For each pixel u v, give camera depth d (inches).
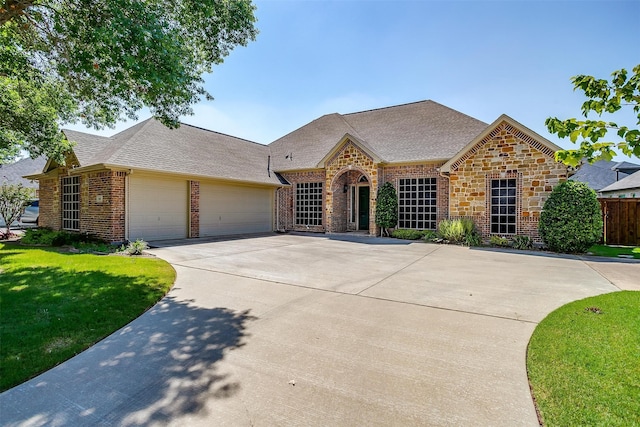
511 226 533.6
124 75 278.1
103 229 501.4
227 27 327.9
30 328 174.7
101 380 129.0
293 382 127.0
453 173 574.2
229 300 231.0
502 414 106.9
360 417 105.8
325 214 733.9
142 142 563.2
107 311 202.2
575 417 102.2
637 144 96.6
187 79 280.8
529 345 156.0
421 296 240.1
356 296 240.2
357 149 680.4
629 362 134.8
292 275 307.4
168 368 138.0
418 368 137.4
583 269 340.5
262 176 744.3
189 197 598.2
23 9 260.8
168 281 276.1
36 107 433.4
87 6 246.8
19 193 640.4
